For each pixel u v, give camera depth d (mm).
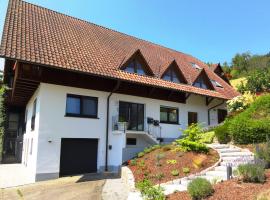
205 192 7207
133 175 13188
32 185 13922
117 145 18094
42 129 15664
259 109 17219
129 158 18203
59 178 15492
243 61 70875
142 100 21000
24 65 15742
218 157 13078
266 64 66312
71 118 16859
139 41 27750
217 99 26844
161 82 21438
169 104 23000
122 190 11898
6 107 27984
